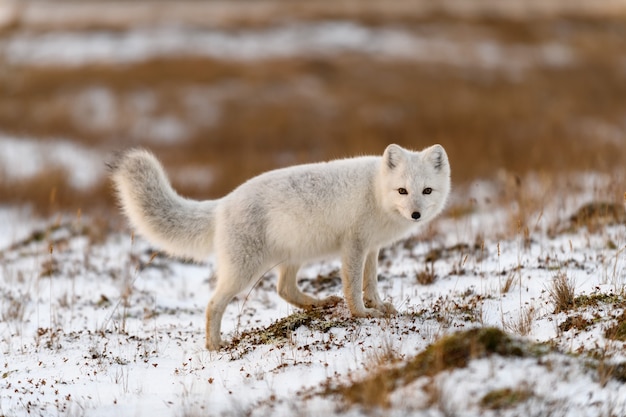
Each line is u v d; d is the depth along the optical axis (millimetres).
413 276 22094
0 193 39500
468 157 47156
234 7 115500
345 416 11359
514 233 25656
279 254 18203
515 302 17766
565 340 14383
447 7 108250
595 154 43406
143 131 61312
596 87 73938
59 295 23375
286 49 85438
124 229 33344
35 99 67062
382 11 104562
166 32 91188
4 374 16469
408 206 17266
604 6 111875
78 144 56844
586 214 25016
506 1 116438
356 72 77188
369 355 14242
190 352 17609
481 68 79688
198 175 47094
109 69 75562
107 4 127000
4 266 26281
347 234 18000
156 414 13039
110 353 17766
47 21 99188
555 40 91438
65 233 32188
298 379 13992
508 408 11164
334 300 19297
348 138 58281
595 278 18828
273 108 66188
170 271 27000
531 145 50406
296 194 17766
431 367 12727
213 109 66562
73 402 14352
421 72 77625
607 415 10984
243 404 12898
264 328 18078
